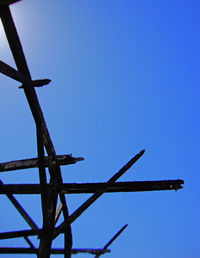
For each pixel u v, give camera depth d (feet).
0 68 8.57
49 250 11.87
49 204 12.41
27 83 10.64
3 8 8.71
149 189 13.52
